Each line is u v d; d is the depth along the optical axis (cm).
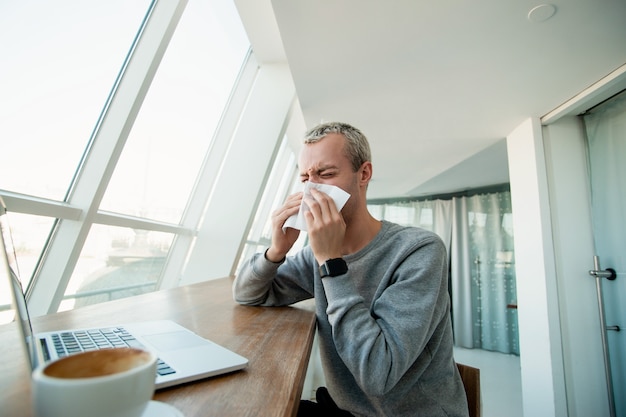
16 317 38
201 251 219
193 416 31
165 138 185
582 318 183
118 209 157
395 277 73
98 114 122
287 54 164
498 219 465
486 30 137
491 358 405
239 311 87
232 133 241
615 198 175
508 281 446
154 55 127
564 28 132
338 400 81
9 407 29
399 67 169
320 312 86
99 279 163
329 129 84
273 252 90
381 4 127
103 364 23
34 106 104
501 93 187
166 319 72
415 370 70
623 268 169
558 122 206
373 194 562
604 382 175
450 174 415
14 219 99
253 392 37
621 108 171
